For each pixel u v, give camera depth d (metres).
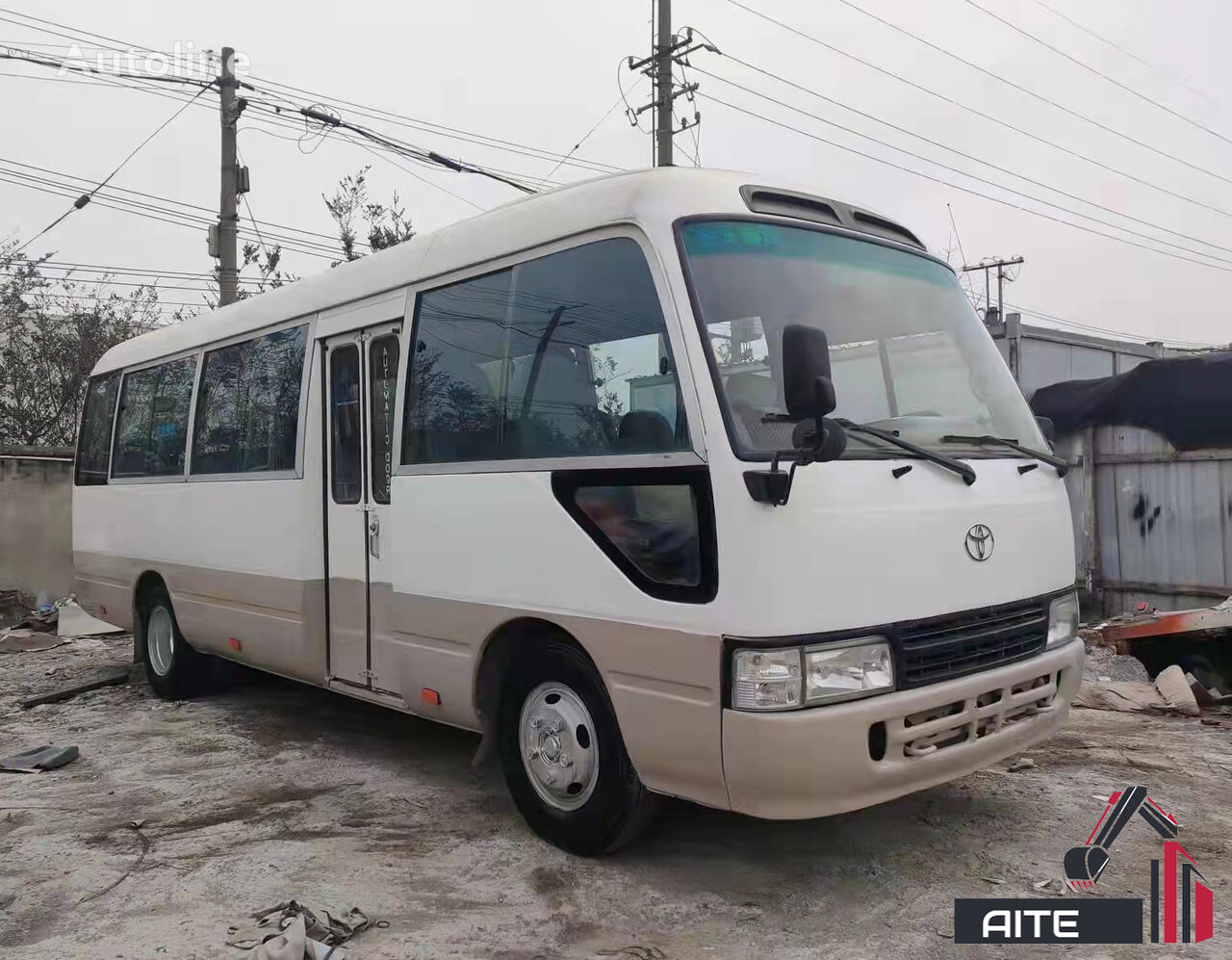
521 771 4.61
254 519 6.58
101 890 4.23
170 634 8.00
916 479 3.94
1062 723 4.52
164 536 7.81
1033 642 4.33
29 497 13.54
